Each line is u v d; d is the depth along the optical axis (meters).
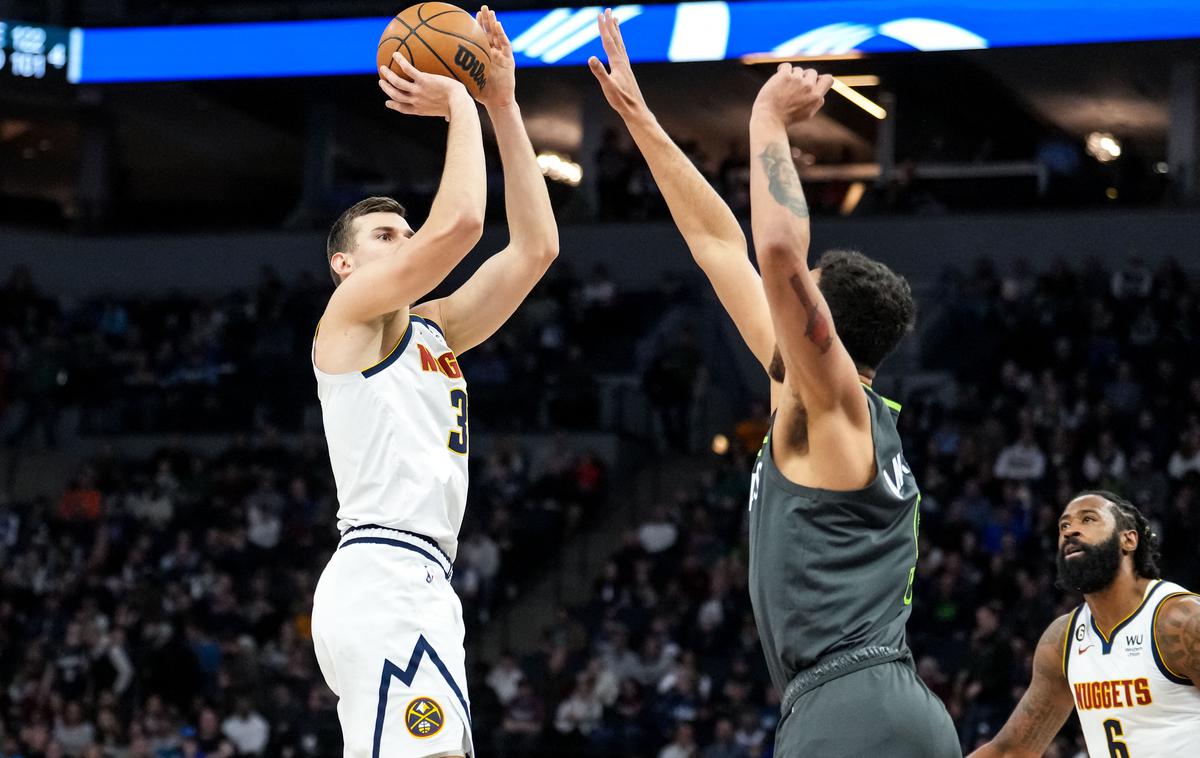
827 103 23.91
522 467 18.50
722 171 21.72
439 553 3.77
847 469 2.96
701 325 21.42
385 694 3.61
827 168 24.06
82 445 21.20
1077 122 24.42
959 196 22.56
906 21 17.00
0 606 16.81
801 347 2.90
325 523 17.61
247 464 19.22
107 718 14.45
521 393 19.94
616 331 20.89
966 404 17.47
